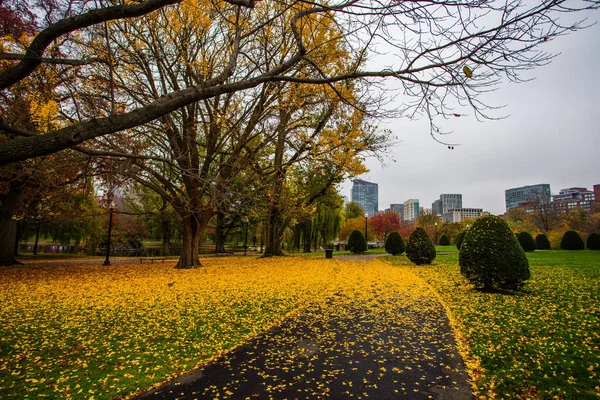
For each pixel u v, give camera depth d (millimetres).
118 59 10758
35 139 3238
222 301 8320
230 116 12859
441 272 14195
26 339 5453
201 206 15453
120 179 11922
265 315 6961
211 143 15047
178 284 11156
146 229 37250
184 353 4871
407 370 4289
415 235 18297
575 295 8281
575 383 3730
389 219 47031
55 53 8078
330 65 9984
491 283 9047
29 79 8477
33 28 7953
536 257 19984
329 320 6641
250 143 18219
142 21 11477
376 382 3955
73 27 3508
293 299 8594
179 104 3822
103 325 6258
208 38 12367
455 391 3730
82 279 12695
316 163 19562
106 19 3475
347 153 18109
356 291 9820
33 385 3838
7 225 18172
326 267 17000
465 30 3729
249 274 13930
